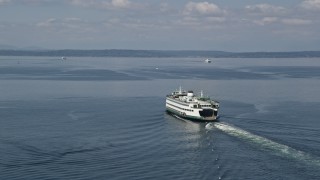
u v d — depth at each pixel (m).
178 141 162.25
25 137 170.88
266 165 130.00
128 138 169.12
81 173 128.25
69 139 167.62
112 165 135.25
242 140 159.00
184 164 134.38
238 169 127.81
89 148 154.62
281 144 151.62
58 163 137.75
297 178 119.44
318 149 145.50
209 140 161.00
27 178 124.38
